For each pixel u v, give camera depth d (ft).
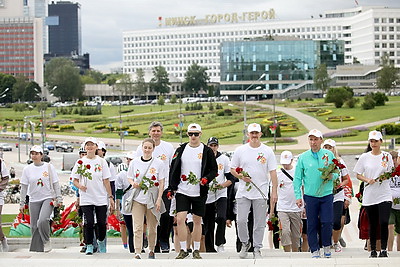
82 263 61.98
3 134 532.32
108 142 449.48
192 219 75.56
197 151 69.97
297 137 418.10
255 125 69.97
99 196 74.59
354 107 534.37
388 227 75.51
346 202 86.43
